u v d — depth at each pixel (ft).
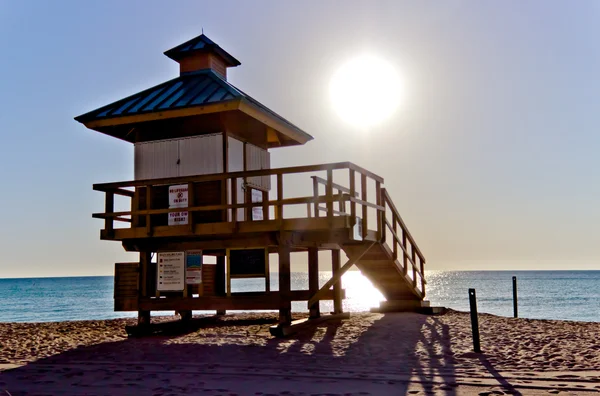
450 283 515.09
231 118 50.19
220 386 28.40
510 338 42.27
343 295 56.90
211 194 48.03
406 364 32.99
